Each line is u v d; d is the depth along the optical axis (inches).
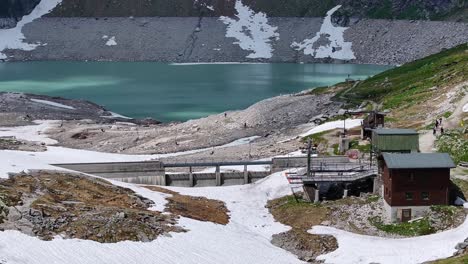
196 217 3336.6
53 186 3331.7
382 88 7150.6
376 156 3649.1
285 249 3043.8
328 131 5054.1
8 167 3538.4
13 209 2760.8
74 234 2682.1
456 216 3093.0
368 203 3400.6
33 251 2415.1
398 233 3068.4
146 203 3420.3
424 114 4894.2
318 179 3595.0
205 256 2699.3
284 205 3624.5
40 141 6358.3
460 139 3929.6
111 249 2605.8
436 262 2554.1
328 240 3053.6
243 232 3193.9
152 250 2672.2
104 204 3198.8
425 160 3196.4
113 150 5969.5
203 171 4512.8
